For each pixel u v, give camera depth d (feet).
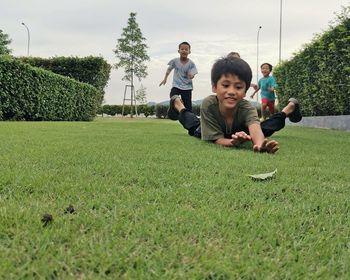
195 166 7.43
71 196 4.77
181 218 3.96
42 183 5.34
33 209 4.11
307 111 36.99
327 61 29.89
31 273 2.65
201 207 4.47
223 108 11.90
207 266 2.86
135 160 7.97
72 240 3.28
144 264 2.87
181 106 15.35
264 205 4.69
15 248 3.05
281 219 4.12
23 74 33.19
